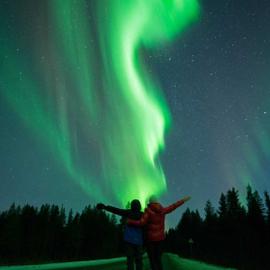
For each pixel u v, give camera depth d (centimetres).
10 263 2606
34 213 6906
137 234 482
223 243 6425
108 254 8131
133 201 505
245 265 2764
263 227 5619
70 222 7419
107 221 8738
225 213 7538
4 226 5653
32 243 6100
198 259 5316
